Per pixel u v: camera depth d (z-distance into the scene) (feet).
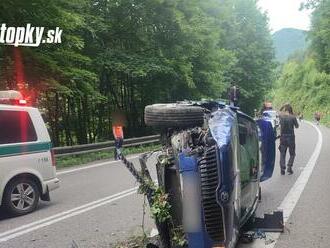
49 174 33.83
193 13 102.94
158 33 98.02
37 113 33.78
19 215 31.30
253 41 183.01
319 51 161.99
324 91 264.52
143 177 19.47
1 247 24.02
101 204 33.91
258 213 28.81
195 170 17.16
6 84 60.08
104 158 70.49
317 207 30.66
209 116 19.84
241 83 179.83
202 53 112.68
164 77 101.55
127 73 87.20
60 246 23.81
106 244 23.73
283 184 39.70
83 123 96.89
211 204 17.12
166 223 18.94
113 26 92.73
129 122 107.14
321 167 50.21
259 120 32.22
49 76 63.93
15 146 31.55
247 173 23.29
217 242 17.22
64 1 63.41
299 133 121.90
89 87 71.92
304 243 22.81
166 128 19.89
